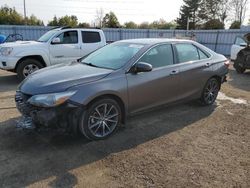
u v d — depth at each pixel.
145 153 4.07
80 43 9.86
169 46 5.41
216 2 59.06
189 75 5.62
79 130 4.20
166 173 3.56
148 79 4.85
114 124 4.60
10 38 19.95
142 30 26.48
